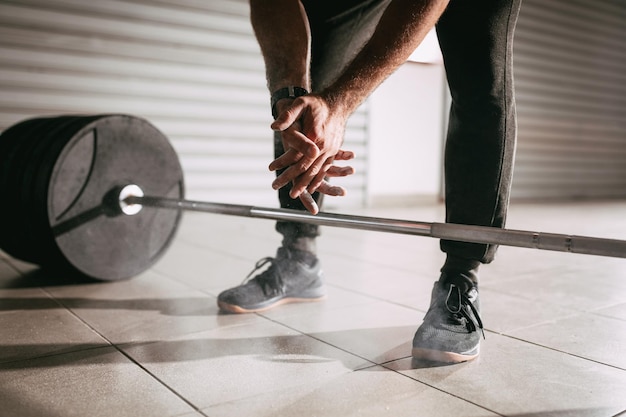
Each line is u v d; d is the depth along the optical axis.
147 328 1.43
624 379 1.12
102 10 3.65
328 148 1.17
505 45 1.19
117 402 0.99
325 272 2.17
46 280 1.99
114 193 1.89
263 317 1.54
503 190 1.23
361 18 1.50
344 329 1.43
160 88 3.92
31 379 1.10
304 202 1.24
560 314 1.59
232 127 4.23
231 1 4.14
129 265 1.97
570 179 6.71
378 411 0.96
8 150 1.98
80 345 1.30
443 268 1.32
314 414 0.95
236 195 4.30
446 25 1.20
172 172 2.06
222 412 0.95
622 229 3.69
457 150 1.24
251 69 4.28
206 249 2.65
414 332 1.41
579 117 6.70
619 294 1.85
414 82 5.12
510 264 2.40
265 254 2.53
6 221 1.94
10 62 3.36
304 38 1.33
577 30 6.51
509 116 1.21
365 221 1.24
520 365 1.19
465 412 0.96
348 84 1.12
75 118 1.96
